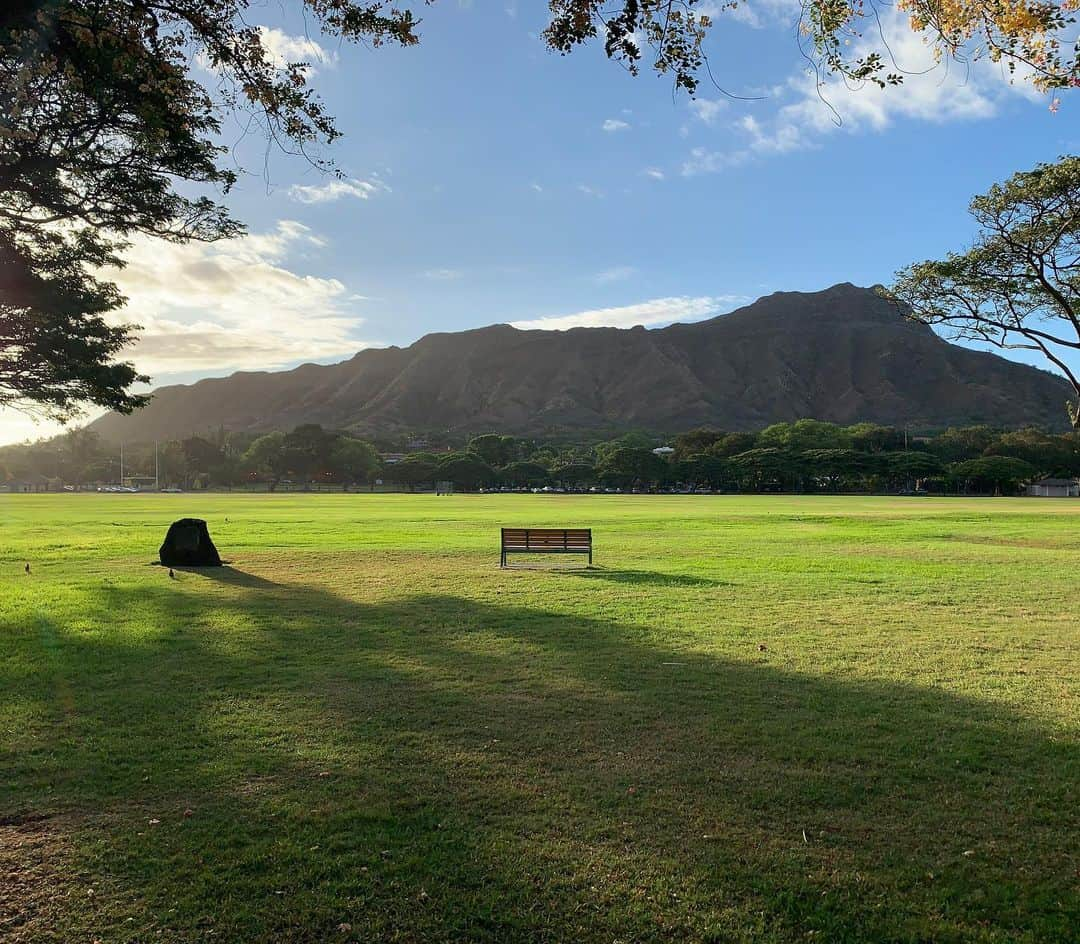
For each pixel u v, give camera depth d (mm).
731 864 4188
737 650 9305
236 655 9016
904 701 7168
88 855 4227
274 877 4016
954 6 5172
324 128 7105
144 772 5383
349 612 12008
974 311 12977
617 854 4281
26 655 8969
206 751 5789
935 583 15570
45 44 5969
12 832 4504
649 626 10828
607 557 20906
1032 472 114438
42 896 3840
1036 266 12008
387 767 5492
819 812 4812
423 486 140875
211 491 135125
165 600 13180
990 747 5953
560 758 5680
